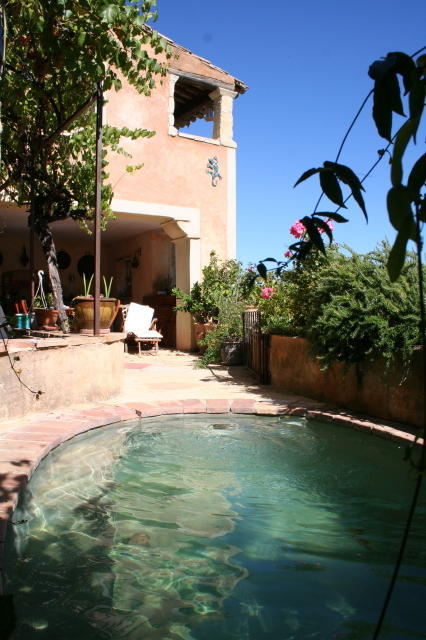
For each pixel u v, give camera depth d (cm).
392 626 178
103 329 661
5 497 269
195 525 267
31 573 213
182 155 1138
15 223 1241
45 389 501
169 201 1122
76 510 284
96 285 587
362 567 224
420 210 71
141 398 606
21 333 750
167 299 1309
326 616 184
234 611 188
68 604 189
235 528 265
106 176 737
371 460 383
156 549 239
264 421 520
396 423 469
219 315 1030
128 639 169
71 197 709
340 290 519
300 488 325
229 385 720
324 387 585
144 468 362
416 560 230
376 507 294
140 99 1085
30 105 614
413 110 75
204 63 1159
